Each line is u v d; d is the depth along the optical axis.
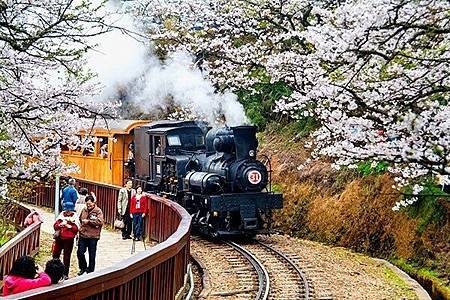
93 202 12.73
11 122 10.20
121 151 24.17
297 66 13.53
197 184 18.81
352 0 9.55
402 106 9.15
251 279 13.56
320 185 20.25
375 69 10.53
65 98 10.31
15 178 11.62
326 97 9.77
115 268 7.25
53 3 8.73
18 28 8.82
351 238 17.91
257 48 19.83
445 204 15.67
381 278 14.23
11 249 12.43
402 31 9.09
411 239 16.08
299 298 12.02
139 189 17.44
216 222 18.55
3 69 9.56
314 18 18.22
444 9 8.65
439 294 13.89
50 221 22.50
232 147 18.80
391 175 17.66
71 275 13.54
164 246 9.45
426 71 9.34
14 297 5.30
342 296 12.36
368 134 9.55
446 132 8.54
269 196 18.52
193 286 12.34
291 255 16.16
